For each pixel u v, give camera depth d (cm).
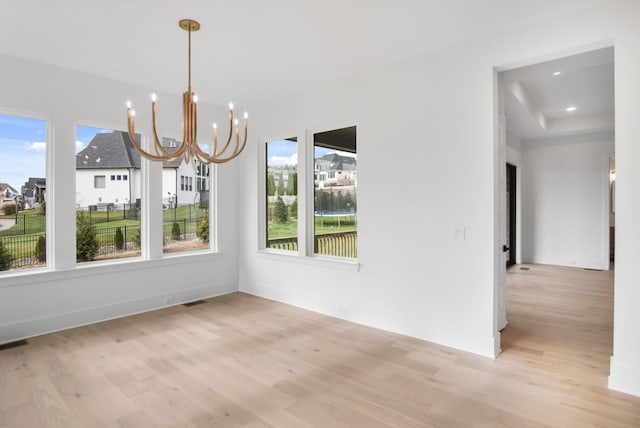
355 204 394
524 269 687
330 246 421
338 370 274
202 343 328
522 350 310
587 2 243
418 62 334
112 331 358
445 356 298
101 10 250
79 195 383
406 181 344
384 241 361
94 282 384
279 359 294
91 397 235
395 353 304
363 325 377
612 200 717
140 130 415
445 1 241
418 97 335
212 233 502
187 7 246
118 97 396
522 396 235
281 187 475
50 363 285
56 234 357
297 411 220
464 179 309
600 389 243
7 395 237
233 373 269
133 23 269
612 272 657
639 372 233
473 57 301
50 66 350
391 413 217
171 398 234
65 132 361
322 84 411
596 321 387
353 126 395
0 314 326
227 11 252
